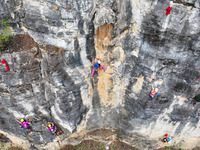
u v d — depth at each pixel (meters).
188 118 10.02
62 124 10.46
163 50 7.36
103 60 9.00
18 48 7.77
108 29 7.64
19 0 6.95
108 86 9.93
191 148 12.59
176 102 9.38
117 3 7.11
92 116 11.37
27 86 8.75
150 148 12.52
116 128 12.26
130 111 10.48
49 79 8.36
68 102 9.25
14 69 8.00
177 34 6.74
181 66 7.75
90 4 6.91
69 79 8.63
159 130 11.14
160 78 8.35
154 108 9.45
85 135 12.09
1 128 10.96
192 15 6.16
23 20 7.45
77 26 7.25
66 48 7.68
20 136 11.18
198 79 8.05
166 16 6.42
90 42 8.18
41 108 9.84
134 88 9.37
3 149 12.14
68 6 6.68
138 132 11.48
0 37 7.39
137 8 6.90
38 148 12.07
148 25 6.98
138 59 8.27
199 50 7.00
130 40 7.95
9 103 9.24
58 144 11.86
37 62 8.02
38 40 7.76
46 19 7.07
